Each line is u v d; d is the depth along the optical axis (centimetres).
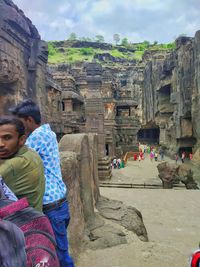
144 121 6269
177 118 3947
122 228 545
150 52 6906
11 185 190
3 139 196
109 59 9575
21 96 1430
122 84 6894
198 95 3181
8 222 127
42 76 1686
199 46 3109
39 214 148
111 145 3272
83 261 418
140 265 424
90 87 2291
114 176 2397
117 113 4522
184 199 1039
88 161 585
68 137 561
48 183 275
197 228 739
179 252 499
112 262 423
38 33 1619
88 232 500
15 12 1291
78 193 489
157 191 1170
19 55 1416
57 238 274
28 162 198
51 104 2180
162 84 4850
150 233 694
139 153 4069
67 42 11244
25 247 128
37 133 276
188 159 3747
